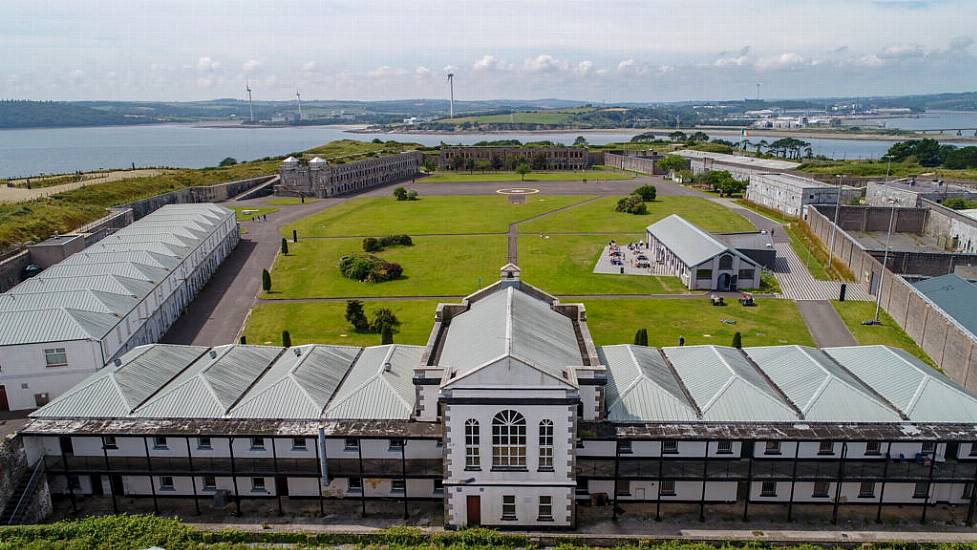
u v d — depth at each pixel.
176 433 55.22
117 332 80.56
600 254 151.12
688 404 59.06
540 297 73.31
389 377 62.44
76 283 88.44
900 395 59.59
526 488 53.97
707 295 119.94
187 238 123.12
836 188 180.50
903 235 160.50
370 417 57.53
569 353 59.47
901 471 55.69
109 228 138.12
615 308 112.31
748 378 61.94
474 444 53.09
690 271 123.25
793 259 143.25
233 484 58.94
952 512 57.41
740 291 122.25
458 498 54.44
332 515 57.31
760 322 104.81
